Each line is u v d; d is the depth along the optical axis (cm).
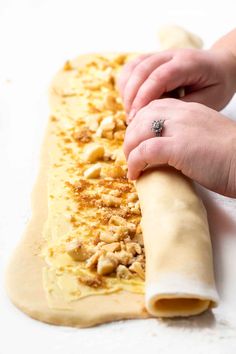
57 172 78
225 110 90
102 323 60
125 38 110
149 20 116
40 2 121
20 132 86
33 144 84
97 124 87
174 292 58
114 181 76
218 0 121
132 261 65
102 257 64
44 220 71
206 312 61
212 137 69
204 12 118
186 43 104
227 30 112
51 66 102
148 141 70
